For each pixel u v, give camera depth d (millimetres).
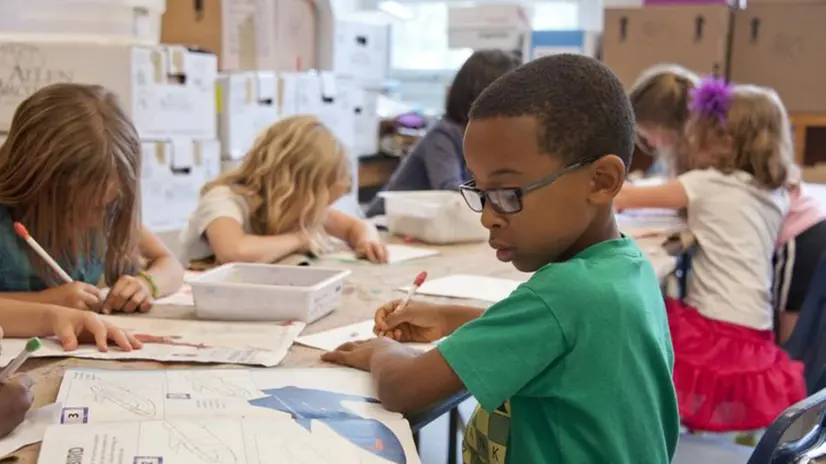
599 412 870
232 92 2748
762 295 2189
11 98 2238
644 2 3424
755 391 2061
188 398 921
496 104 896
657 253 1924
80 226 1347
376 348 1051
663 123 2416
